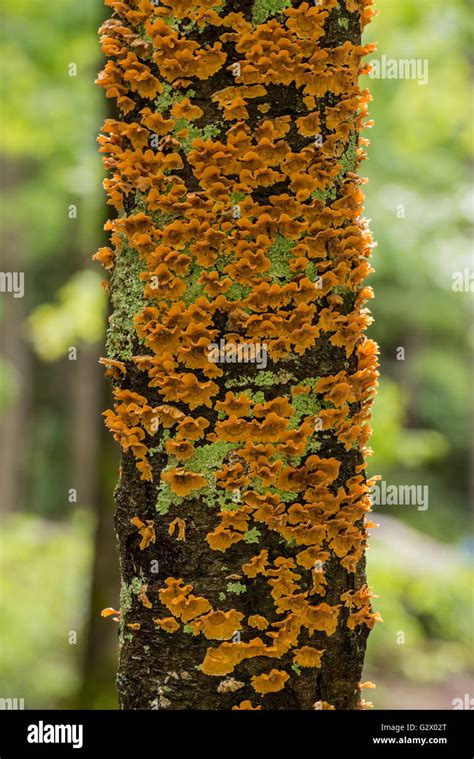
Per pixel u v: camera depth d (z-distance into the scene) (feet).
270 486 2.89
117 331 2.96
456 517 15.48
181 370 2.90
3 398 11.14
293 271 2.90
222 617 2.88
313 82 2.92
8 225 14.74
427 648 8.54
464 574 8.21
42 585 9.67
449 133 8.80
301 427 2.89
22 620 8.49
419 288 12.14
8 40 7.85
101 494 5.81
